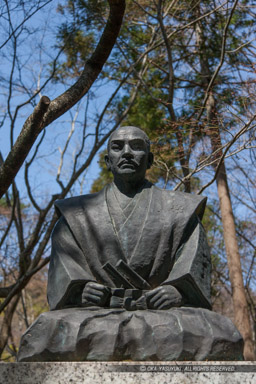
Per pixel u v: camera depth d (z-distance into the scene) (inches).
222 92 366.9
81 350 149.3
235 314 381.7
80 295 165.2
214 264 510.6
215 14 404.8
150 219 171.0
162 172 412.8
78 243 172.2
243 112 300.2
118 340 150.5
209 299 165.2
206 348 149.3
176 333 149.1
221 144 311.7
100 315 154.6
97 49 219.1
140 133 182.4
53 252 174.7
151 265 166.9
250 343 374.0
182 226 170.7
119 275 163.0
